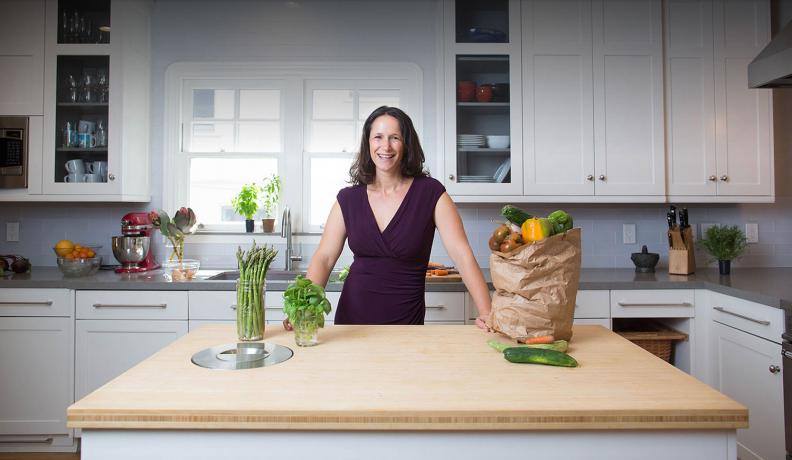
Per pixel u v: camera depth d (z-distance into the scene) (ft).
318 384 3.43
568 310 4.36
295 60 10.92
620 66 9.77
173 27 10.93
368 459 3.05
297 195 10.93
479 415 2.99
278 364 3.86
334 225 6.24
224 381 3.47
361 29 10.96
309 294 4.35
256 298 4.59
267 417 2.99
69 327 8.67
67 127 9.77
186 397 3.17
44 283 8.64
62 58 9.76
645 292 8.60
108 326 8.66
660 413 3.01
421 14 10.94
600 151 9.75
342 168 11.03
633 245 10.91
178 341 4.55
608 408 3.02
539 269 4.30
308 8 10.95
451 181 9.78
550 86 9.80
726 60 9.80
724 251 9.61
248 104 11.05
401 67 10.91
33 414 8.66
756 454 7.16
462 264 5.80
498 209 10.86
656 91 9.75
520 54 9.80
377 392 3.28
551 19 9.82
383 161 5.74
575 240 4.37
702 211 10.83
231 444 3.05
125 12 9.82
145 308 8.67
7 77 9.65
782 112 10.66
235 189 11.09
